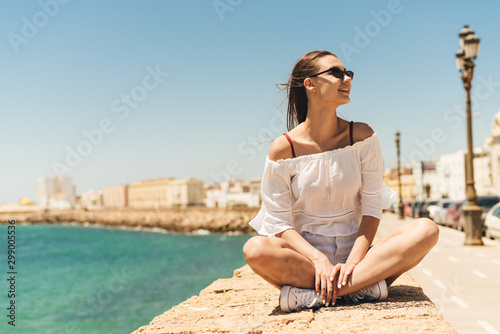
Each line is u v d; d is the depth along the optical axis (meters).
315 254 2.74
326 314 2.46
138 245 80.81
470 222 15.80
